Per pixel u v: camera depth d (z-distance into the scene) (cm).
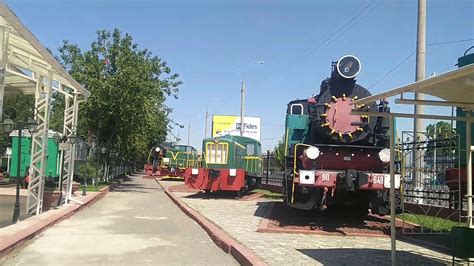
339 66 1317
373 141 1310
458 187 1145
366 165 1309
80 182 3117
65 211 1555
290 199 1317
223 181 2297
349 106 1302
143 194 2784
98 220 1486
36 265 838
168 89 3409
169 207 2017
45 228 1234
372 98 797
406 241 1103
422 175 1459
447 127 1512
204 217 1498
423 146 1448
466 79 683
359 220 1428
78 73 2852
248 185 2555
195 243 1115
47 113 1431
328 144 1309
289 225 1302
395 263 802
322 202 1249
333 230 1232
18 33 1043
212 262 909
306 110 1444
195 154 3150
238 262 909
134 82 2833
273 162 3153
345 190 1261
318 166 1309
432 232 1190
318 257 892
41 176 1453
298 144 1280
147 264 872
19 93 1902
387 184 1199
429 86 700
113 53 2961
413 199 1563
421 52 1564
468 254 771
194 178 2309
